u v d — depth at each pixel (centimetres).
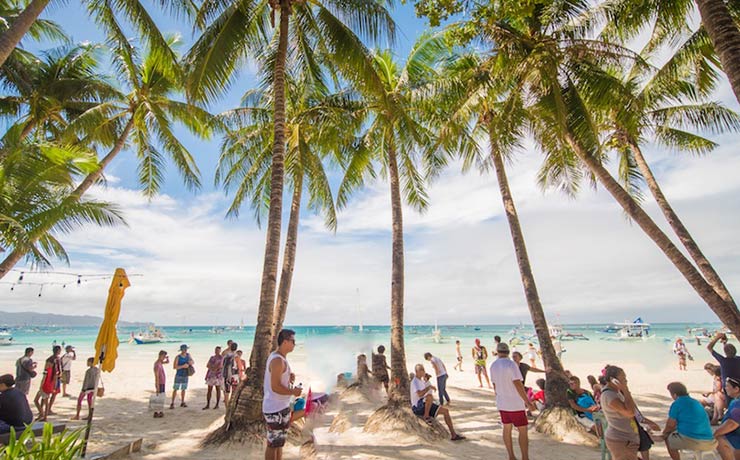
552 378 827
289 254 1048
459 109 1028
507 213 1029
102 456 583
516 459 626
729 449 510
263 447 657
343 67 976
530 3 618
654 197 1108
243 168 1416
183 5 973
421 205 1347
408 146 1159
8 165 774
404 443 712
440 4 600
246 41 964
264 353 750
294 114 1257
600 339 5850
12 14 1294
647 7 841
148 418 973
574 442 709
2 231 750
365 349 1362
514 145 973
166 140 1517
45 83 1373
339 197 1370
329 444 703
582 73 877
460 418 962
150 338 5491
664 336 6147
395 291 941
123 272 651
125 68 1427
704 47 856
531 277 945
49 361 956
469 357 3120
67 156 851
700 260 970
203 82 834
